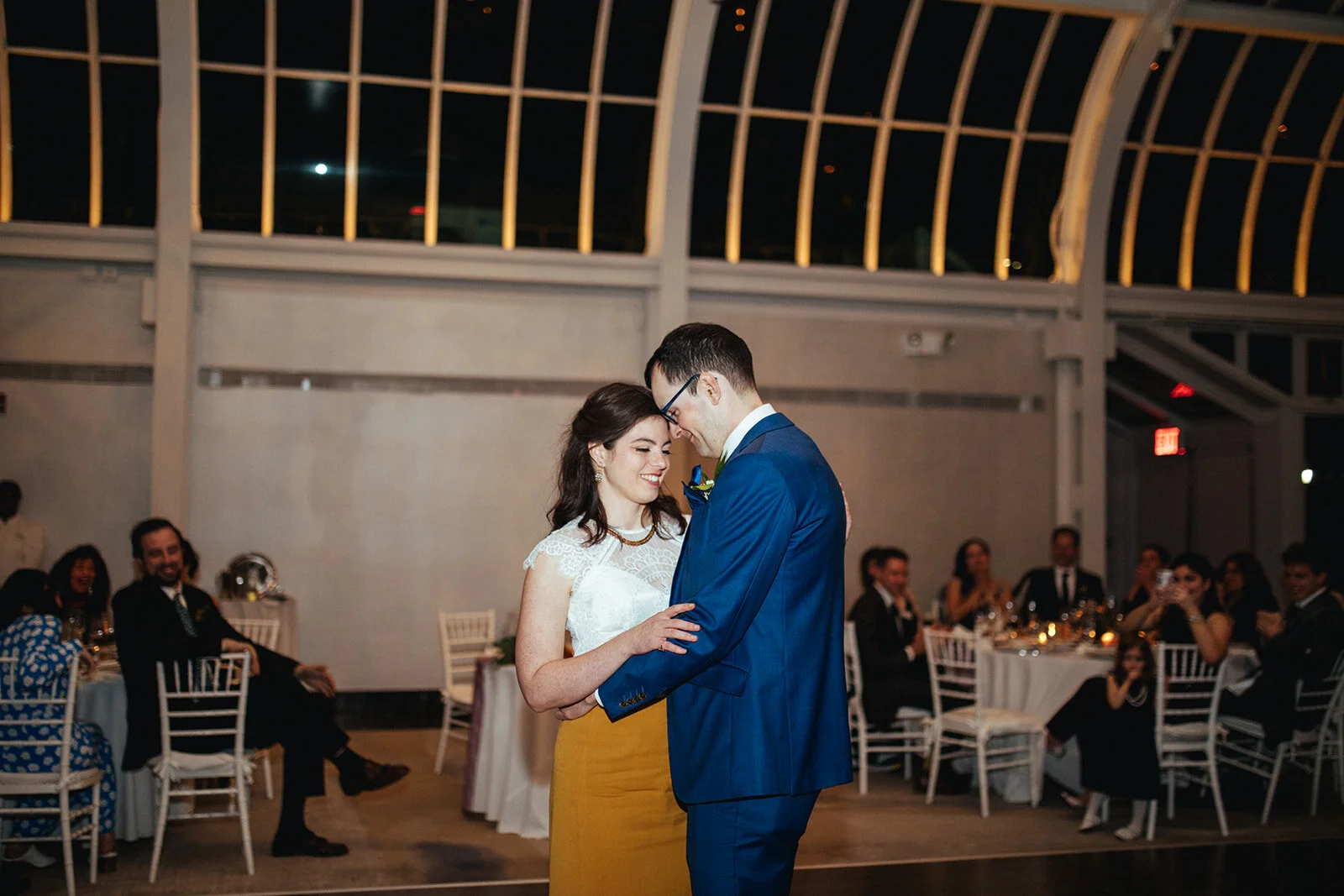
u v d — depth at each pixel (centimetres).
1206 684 589
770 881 213
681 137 870
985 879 467
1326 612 591
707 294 921
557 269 877
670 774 231
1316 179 996
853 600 934
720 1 767
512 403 884
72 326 823
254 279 845
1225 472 1078
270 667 504
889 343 952
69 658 436
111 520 823
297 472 847
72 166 827
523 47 851
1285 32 897
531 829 529
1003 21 907
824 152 934
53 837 444
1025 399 975
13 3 790
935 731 614
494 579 873
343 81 845
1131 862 495
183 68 801
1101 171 939
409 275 859
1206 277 1002
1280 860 498
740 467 213
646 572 243
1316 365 1030
